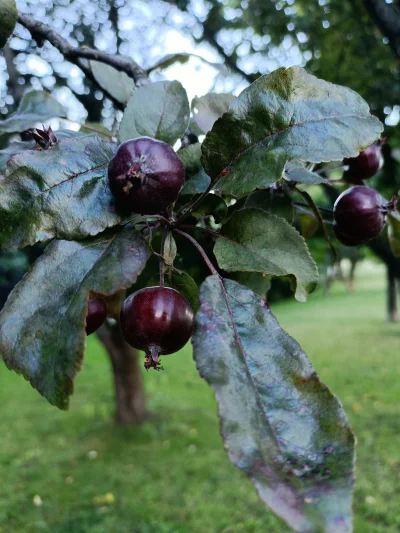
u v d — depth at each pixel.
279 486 0.11
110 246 0.14
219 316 0.13
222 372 0.12
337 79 0.84
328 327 2.55
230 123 0.15
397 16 0.54
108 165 0.15
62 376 0.12
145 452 1.05
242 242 0.15
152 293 0.14
